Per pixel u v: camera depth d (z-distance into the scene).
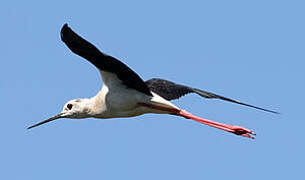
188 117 15.30
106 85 15.08
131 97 14.88
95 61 13.92
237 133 15.28
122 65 14.02
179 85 15.52
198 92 14.66
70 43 13.07
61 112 16.34
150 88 15.82
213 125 15.28
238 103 14.01
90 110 15.70
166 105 14.92
